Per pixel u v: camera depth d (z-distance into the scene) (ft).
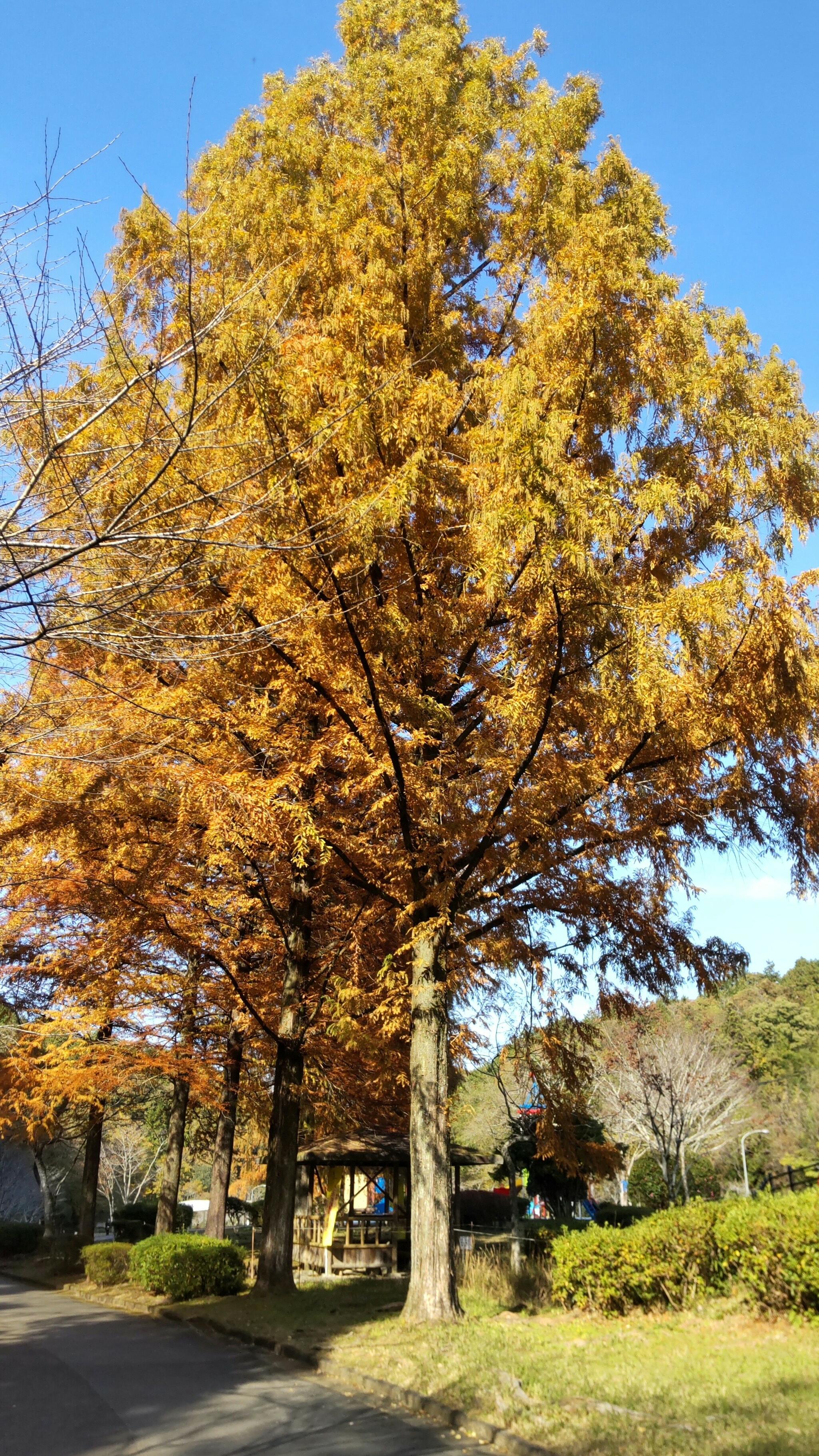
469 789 33.50
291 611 30.48
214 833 34.76
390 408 29.96
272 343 28.89
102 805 40.29
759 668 30.12
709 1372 23.67
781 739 33.68
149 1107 140.77
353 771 36.27
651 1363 25.34
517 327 41.47
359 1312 40.68
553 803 32.91
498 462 29.66
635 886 39.27
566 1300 36.32
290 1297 46.55
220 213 36.73
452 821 33.19
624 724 31.19
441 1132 36.78
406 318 37.70
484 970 43.01
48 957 57.77
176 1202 66.13
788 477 31.94
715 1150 112.37
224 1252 53.11
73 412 23.03
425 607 33.68
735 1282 30.91
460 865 36.86
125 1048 55.36
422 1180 36.35
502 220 41.63
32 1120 67.62
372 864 39.93
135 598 21.22
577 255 33.27
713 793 35.58
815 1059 161.99
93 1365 33.50
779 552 31.83
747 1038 175.83
